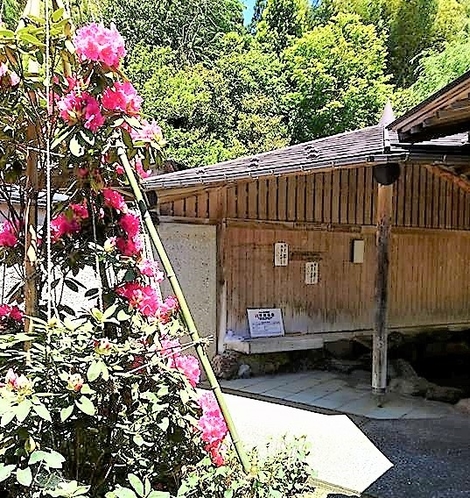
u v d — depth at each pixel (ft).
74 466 5.48
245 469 5.73
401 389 20.66
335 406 18.40
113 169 6.31
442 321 29.84
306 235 25.40
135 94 5.99
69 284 6.53
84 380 4.91
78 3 6.84
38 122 6.13
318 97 49.14
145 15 51.93
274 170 18.24
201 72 46.42
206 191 22.72
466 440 14.87
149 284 6.46
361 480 11.97
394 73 59.26
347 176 26.37
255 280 24.03
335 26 52.01
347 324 26.66
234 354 22.99
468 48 47.80
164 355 5.84
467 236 30.71
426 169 28.07
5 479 4.40
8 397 4.35
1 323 6.37
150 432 5.56
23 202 6.60
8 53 5.77
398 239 27.84
